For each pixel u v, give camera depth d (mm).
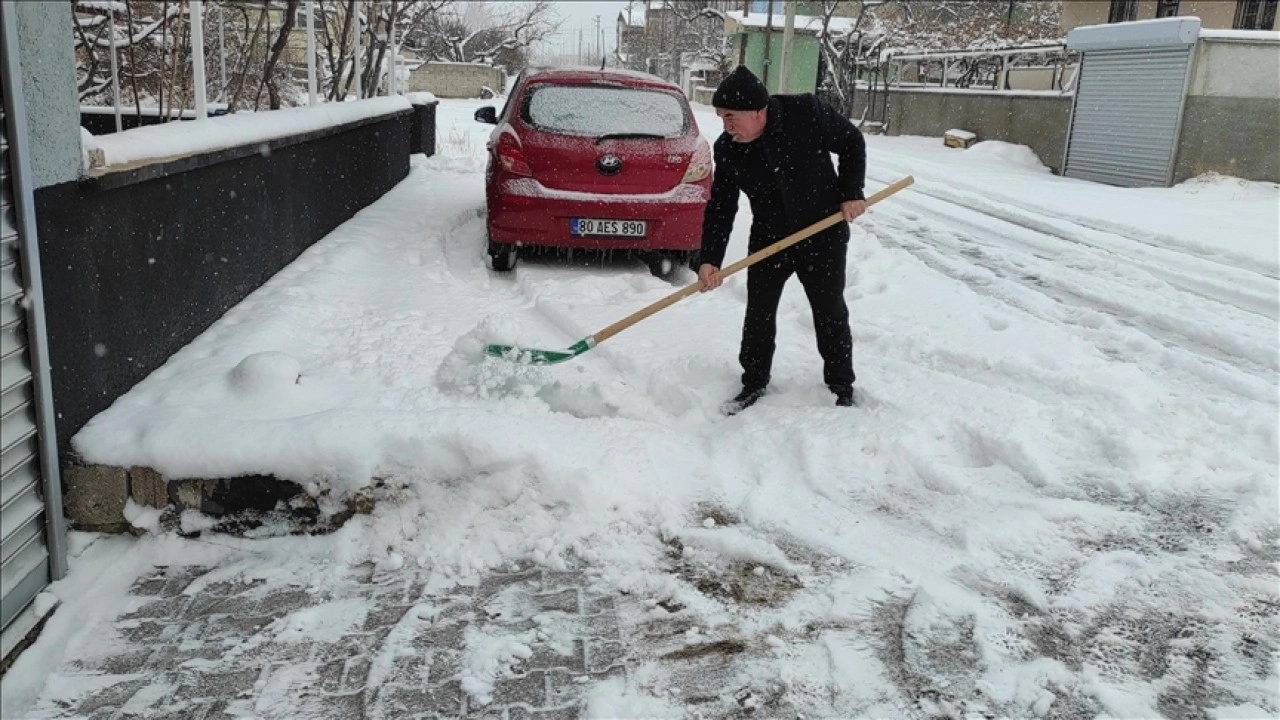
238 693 2590
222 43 10211
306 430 3398
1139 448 3797
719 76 39094
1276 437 3930
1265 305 6305
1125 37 12742
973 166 15133
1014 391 4539
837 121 4047
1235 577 3092
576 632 2859
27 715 2508
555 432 3834
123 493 3320
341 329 5152
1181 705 2520
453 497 3439
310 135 6641
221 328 4824
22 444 2840
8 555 2771
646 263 7762
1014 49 18109
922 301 6113
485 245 8141
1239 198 11086
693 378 4754
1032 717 2479
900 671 2660
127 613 2953
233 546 3330
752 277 4340
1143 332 5742
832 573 3141
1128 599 2986
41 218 3053
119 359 3729
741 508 3543
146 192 3982
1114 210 10031
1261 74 11727
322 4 11305
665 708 2520
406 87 25719
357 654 2762
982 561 3189
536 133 6934
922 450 3863
